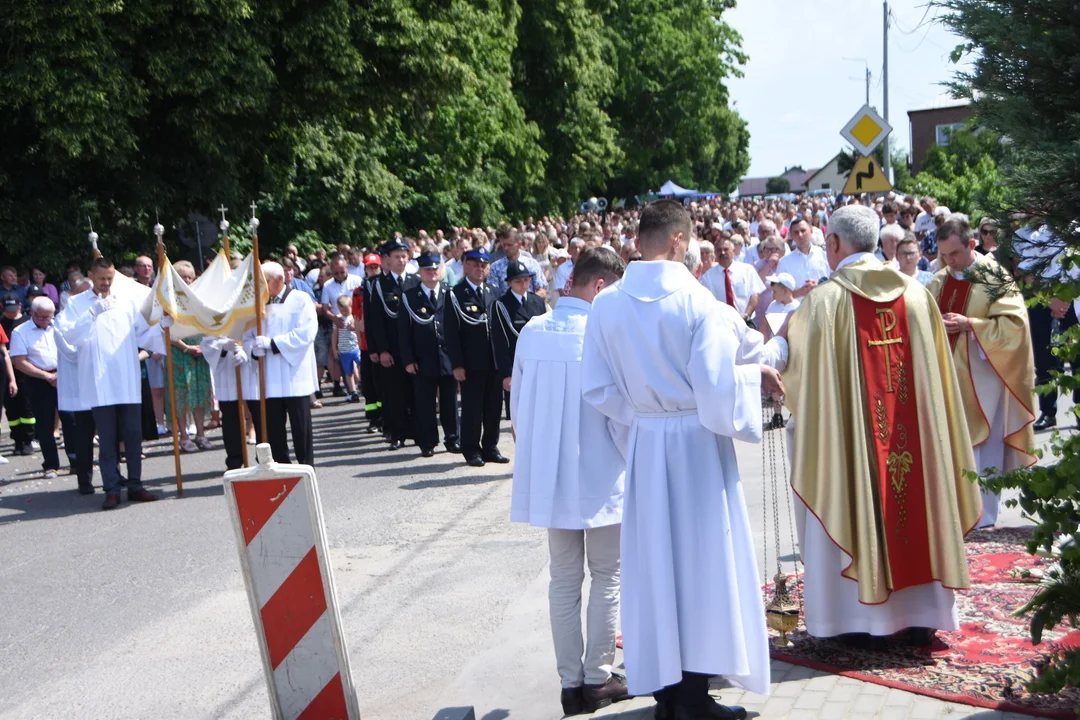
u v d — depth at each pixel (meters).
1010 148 3.36
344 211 25.78
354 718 4.45
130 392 9.69
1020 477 3.62
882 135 13.91
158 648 5.96
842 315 4.96
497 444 10.89
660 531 4.21
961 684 4.51
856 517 4.86
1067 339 3.63
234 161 19.86
